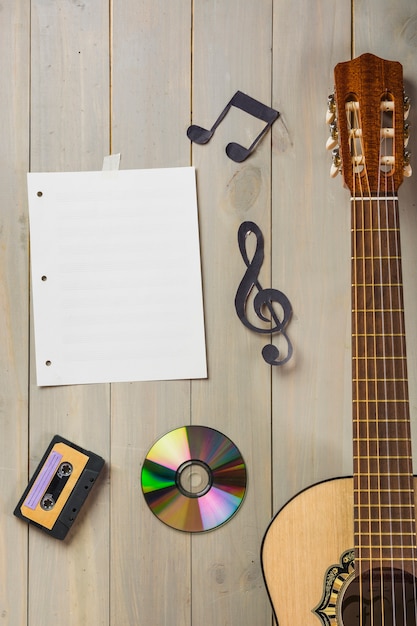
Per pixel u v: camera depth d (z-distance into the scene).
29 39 1.04
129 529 1.03
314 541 0.87
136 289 1.03
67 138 1.04
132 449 1.03
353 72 0.91
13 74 1.04
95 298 1.03
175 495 1.02
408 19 1.04
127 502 1.03
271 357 1.02
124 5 1.04
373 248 0.88
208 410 1.03
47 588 1.02
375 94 0.90
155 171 1.04
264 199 1.04
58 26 1.04
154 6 1.04
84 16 1.04
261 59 1.04
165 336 1.03
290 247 1.04
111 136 1.04
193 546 1.02
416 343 1.03
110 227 1.04
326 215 1.04
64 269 1.03
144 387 1.03
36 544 1.03
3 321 1.04
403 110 0.91
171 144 1.04
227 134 1.04
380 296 0.88
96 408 1.03
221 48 1.04
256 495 1.02
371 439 0.85
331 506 0.87
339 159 0.91
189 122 1.04
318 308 1.03
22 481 1.03
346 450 1.02
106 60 1.04
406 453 0.85
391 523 0.83
